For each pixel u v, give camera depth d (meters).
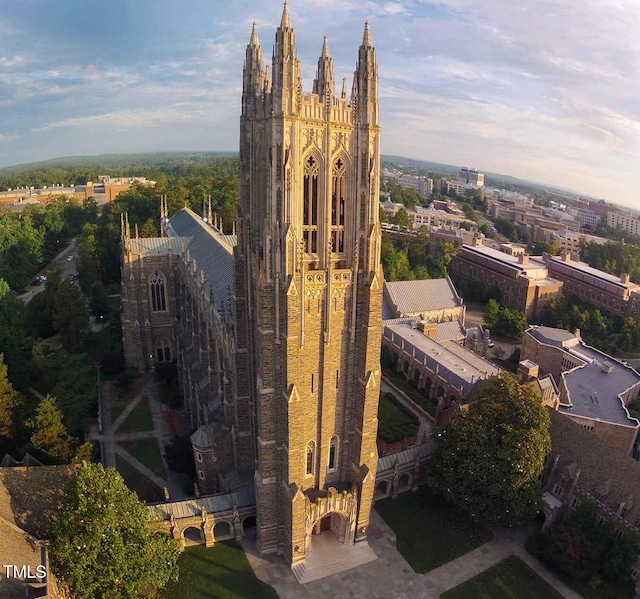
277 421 64.31
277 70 51.22
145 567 59.09
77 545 55.78
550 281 189.38
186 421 105.44
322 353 62.09
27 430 89.00
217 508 71.62
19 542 56.66
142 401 113.31
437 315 155.62
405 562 71.25
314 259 59.69
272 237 56.59
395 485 82.88
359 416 66.69
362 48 55.75
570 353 127.38
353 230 60.34
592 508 71.38
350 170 58.53
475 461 73.44
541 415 74.12
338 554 71.19
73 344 128.50
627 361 152.62
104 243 195.62
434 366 118.31
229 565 69.19
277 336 60.12
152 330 129.38
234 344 71.44
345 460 70.38
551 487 80.31
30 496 63.03
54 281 149.50
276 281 57.62
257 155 59.84
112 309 161.38
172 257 126.00
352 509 69.50
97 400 105.00
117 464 91.19
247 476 78.19
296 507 64.44
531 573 70.62
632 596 67.06
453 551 73.62
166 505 70.69
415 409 115.44
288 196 54.31
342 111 56.12
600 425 96.56
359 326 63.69
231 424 80.19
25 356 113.38
